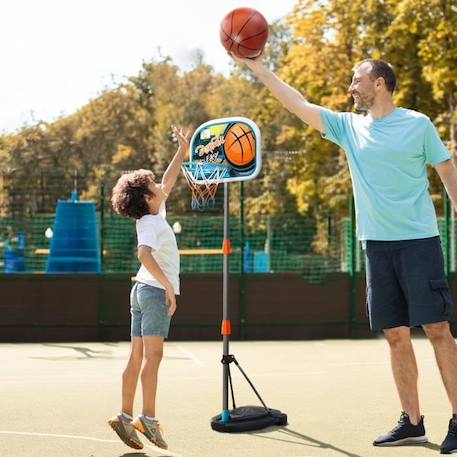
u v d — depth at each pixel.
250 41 5.26
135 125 48.34
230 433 5.59
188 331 12.54
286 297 12.80
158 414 6.30
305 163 23.97
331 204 23.66
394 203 5.04
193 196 6.00
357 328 12.97
